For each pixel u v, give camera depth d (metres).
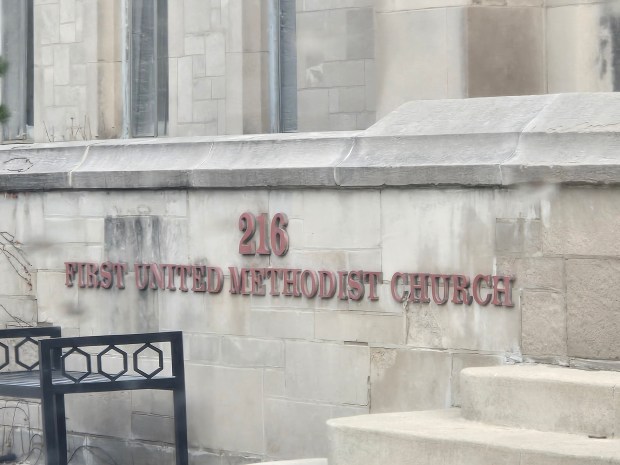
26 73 15.16
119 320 11.79
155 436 11.59
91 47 14.14
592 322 8.95
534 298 9.20
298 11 12.71
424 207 9.73
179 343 10.91
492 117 9.77
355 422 8.78
